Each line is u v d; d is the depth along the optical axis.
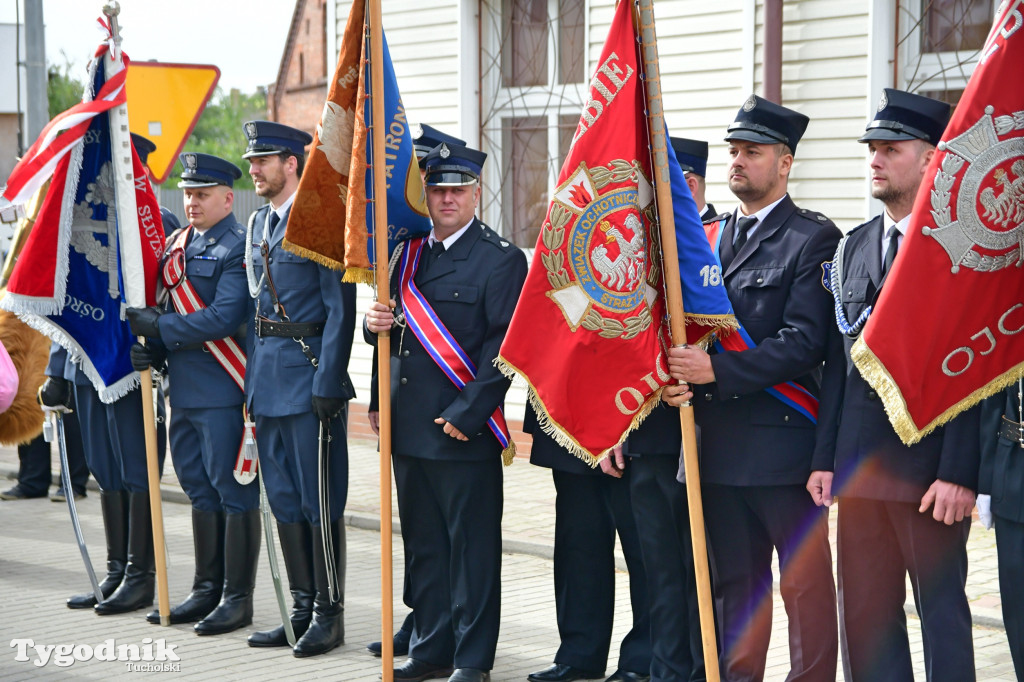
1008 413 3.41
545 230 3.80
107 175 5.42
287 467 5.04
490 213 9.15
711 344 4.00
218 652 4.98
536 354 3.83
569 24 8.70
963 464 3.45
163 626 5.36
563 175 3.79
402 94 9.48
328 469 4.96
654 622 4.27
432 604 4.66
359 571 6.43
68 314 5.43
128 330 5.46
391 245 4.63
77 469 8.21
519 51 8.97
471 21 9.02
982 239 3.32
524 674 4.71
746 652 4.01
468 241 4.52
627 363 3.77
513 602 5.75
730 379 3.71
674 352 3.69
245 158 5.07
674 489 4.16
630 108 3.72
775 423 3.91
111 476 5.76
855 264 3.73
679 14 8.03
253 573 5.38
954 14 6.98
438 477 4.49
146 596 5.65
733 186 3.97
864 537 3.73
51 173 5.18
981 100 3.31
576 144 3.77
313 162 4.55
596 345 3.78
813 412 3.95
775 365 3.76
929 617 3.62
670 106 8.13
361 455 9.26
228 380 5.31
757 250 3.95
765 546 4.05
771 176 3.93
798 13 7.45
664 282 3.73
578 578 4.60
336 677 4.65
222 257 5.28
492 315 4.41
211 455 5.29
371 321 4.27
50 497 8.24
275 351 4.99
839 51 7.30
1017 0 3.29
